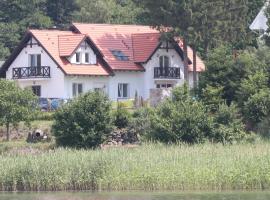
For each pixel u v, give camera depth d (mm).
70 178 166000
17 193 163750
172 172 163750
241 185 163125
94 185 165750
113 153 176250
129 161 168250
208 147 187375
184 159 170000
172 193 159625
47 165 167375
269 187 163500
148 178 164125
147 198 153500
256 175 163125
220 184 163250
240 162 166625
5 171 167250
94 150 191500
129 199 152625
